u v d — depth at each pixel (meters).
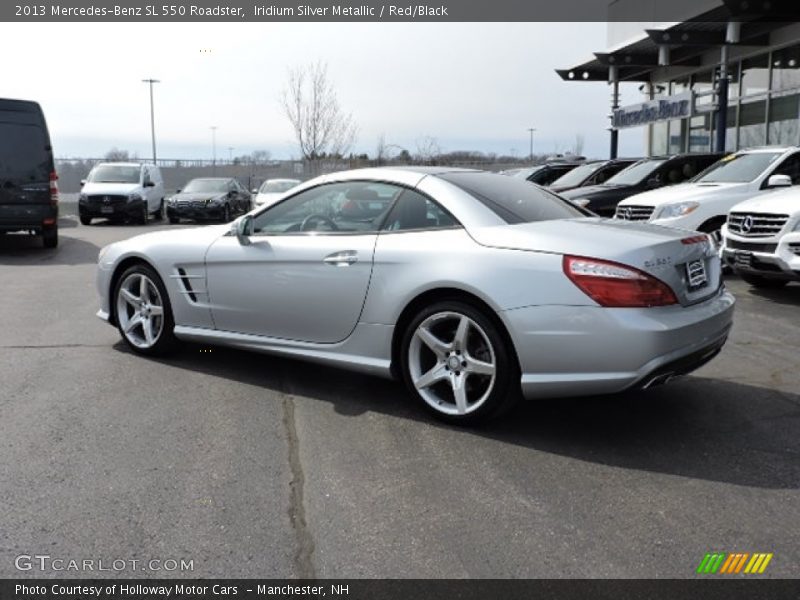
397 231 4.37
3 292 8.88
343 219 4.62
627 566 2.76
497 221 4.14
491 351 3.94
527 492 3.37
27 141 12.55
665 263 3.80
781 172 9.75
